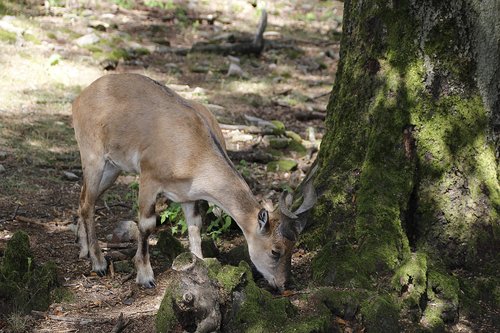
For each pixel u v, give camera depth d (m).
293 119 17.84
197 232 9.76
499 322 8.71
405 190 9.23
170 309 8.16
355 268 8.73
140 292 9.48
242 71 20.55
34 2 23.59
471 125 9.30
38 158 13.86
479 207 9.28
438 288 8.73
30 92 16.77
